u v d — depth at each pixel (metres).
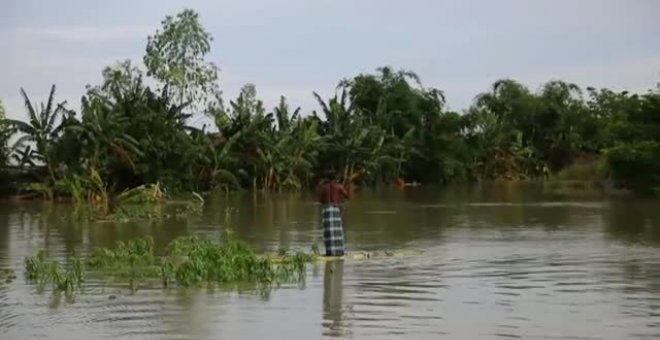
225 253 11.80
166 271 11.91
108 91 44.44
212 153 44.12
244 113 46.59
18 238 18.50
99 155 37.28
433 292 10.17
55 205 33.97
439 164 59.16
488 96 74.75
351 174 51.69
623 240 16.39
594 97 74.19
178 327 8.22
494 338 7.63
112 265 12.99
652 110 38.19
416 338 7.67
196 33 48.62
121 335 7.89
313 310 9.03
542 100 73.31
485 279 11.23
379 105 59.12
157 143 39.22
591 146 72.38
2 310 9.20
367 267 12.56
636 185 37.06
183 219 24.52
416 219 23.45
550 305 9.21
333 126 51.91
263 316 8.72
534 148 71.38
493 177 67.75
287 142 47.28
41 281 11.46
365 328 8.10
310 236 18.44
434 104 59.91
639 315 8.58
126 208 29.78
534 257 13.70
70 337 7.85
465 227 20.39
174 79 47.53
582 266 12.46
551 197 35.38
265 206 31.30
